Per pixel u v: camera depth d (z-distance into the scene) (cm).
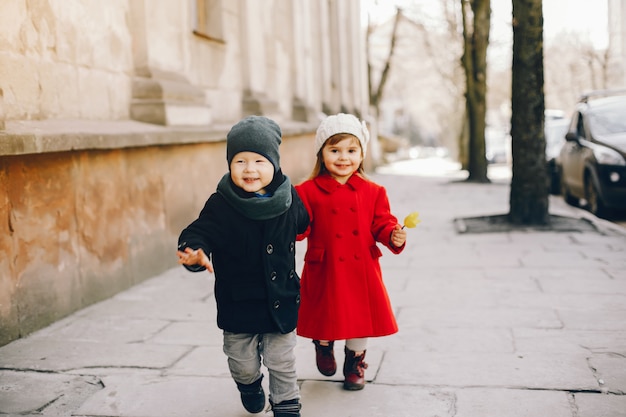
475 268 655
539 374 376
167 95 706
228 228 293
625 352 408
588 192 1049
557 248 734
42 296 491
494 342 433
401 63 4506
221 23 952
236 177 293
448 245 782
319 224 347
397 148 5216
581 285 572
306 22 1563
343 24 2061
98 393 369
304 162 1452
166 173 698
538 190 869
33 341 459
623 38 2688
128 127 627
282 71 1381
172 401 357
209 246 288
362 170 361
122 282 605
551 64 3725
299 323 350
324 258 346
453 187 1627
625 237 790
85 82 596
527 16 845
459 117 3703
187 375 393
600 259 671
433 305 528
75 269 533
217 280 307
